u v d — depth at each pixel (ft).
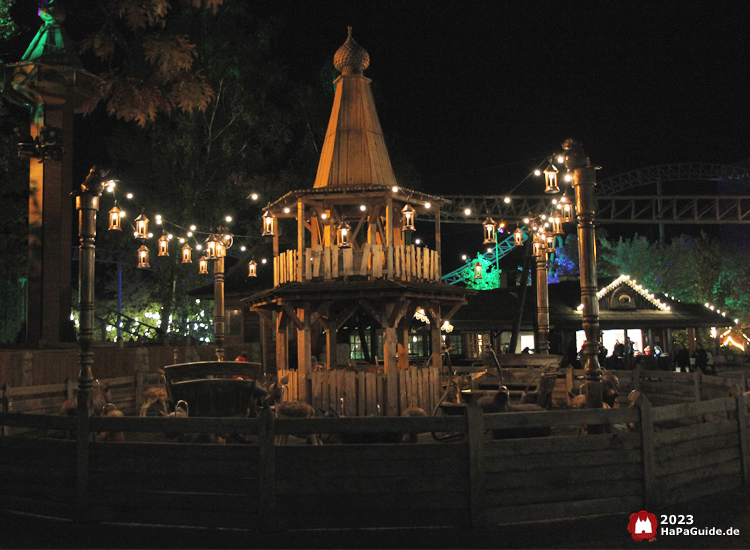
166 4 35.37
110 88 36.37
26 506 23.41
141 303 155.84
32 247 61.72
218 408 31.99
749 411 29.53
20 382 46.68
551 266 227.61
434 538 20.48
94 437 26.27
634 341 131.44
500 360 59.21
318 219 53.06
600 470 22.84
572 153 30.73
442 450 21.38
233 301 88.74
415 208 51.72
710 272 206.59
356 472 21.18
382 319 44.11
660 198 160.35
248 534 20.88
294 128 118.52
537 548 19.77
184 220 108.88
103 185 31.68
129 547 20.18
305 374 44.70
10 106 91.86
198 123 110.83
